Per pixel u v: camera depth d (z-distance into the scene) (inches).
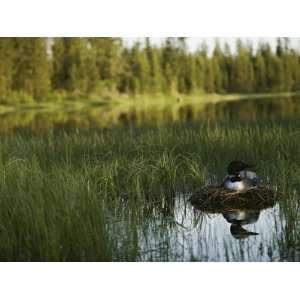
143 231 247.9
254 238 232.1
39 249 207.0
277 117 596.1
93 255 208.2
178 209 282.5
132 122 695.7
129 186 313.9
